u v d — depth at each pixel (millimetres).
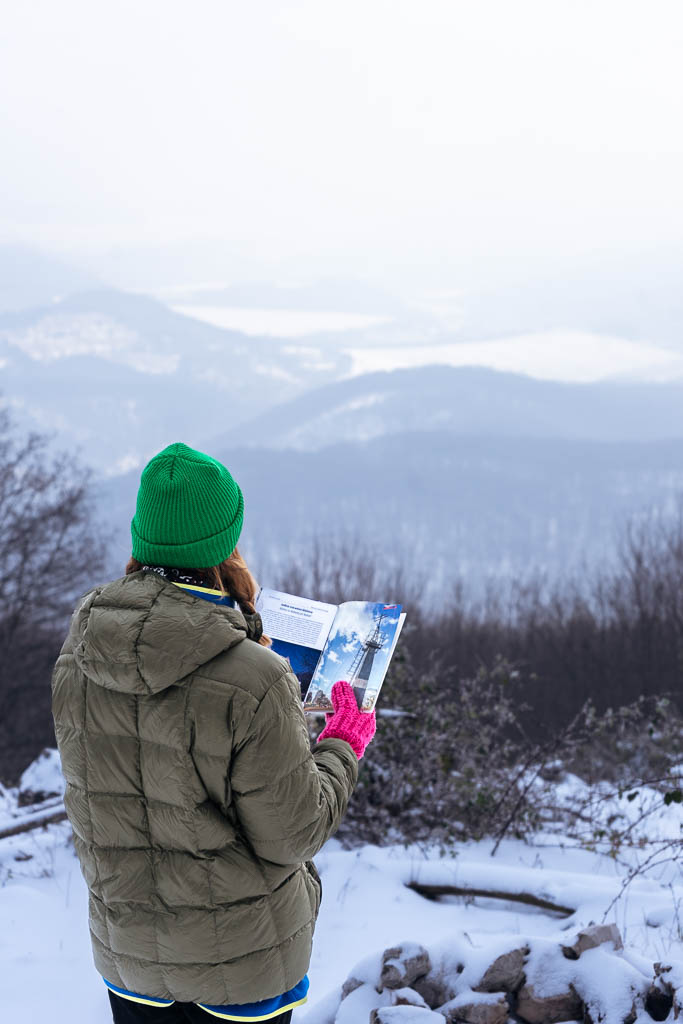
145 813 1659
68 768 1722
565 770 7488
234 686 1614
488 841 5531
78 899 4156
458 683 6949
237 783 1631
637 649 19875
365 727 1999
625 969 2738
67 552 22500
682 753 7016
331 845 5441
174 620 1620
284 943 1726
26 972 3318
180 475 1718
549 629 22750
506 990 2777
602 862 5148
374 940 3600
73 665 1730
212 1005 1693
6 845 5160
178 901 1640
